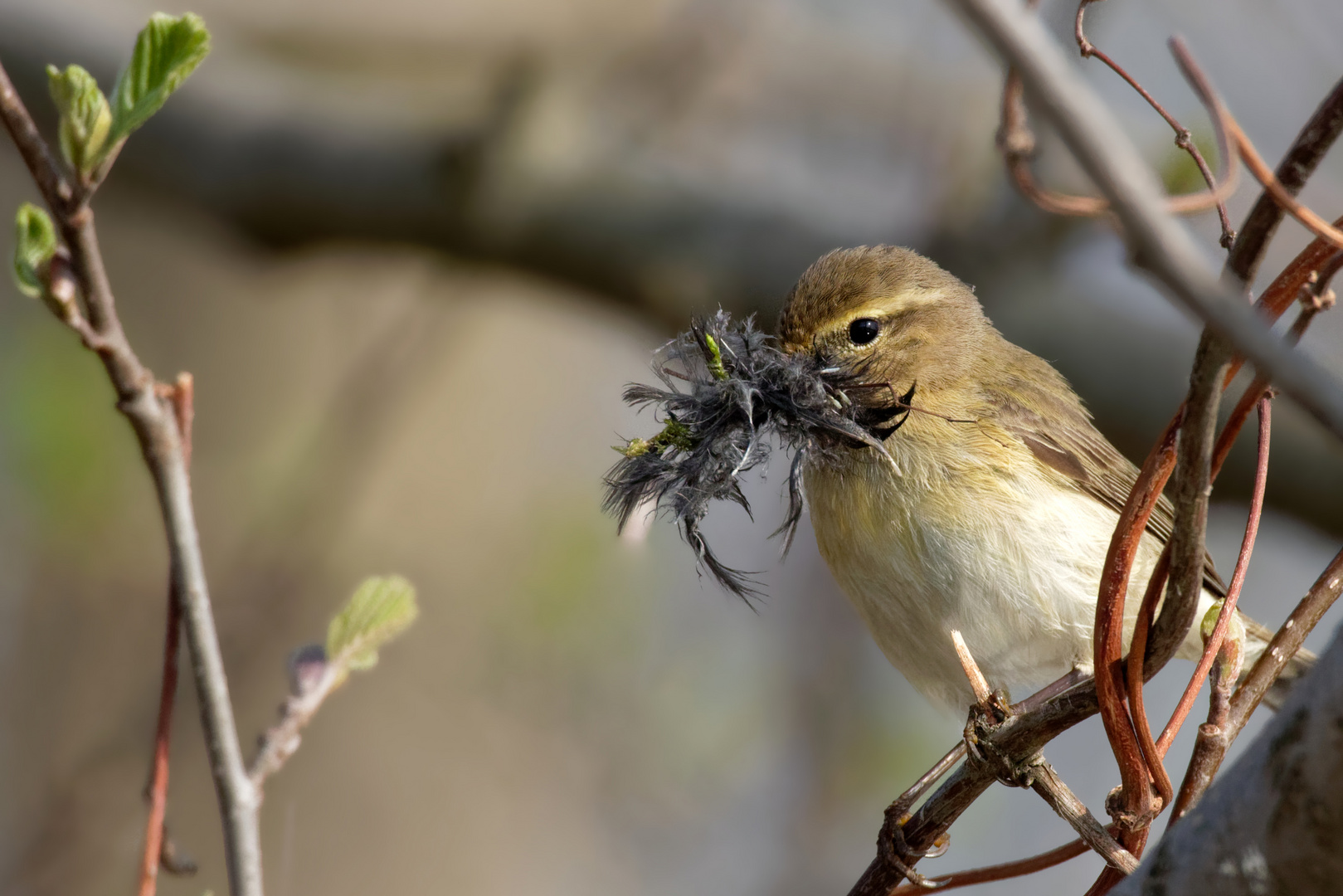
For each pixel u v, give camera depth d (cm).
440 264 1305
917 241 1149
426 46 1485
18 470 1209
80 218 339
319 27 1482
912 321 791
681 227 1239
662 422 579
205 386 1485
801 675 1334
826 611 1341
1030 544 716
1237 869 357
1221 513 1188
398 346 1427
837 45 1369
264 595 1237
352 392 1352
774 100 1362
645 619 1390
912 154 1191
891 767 1288
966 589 714
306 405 1511
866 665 1335
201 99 1288
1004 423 761
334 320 1530
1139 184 288
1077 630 714
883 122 1329
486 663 1390
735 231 1231
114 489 1248
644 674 1373
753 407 589
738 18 1318
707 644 1373
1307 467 1123
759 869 1289
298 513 1291
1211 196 347
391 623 473
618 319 1301
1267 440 461
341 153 1277
